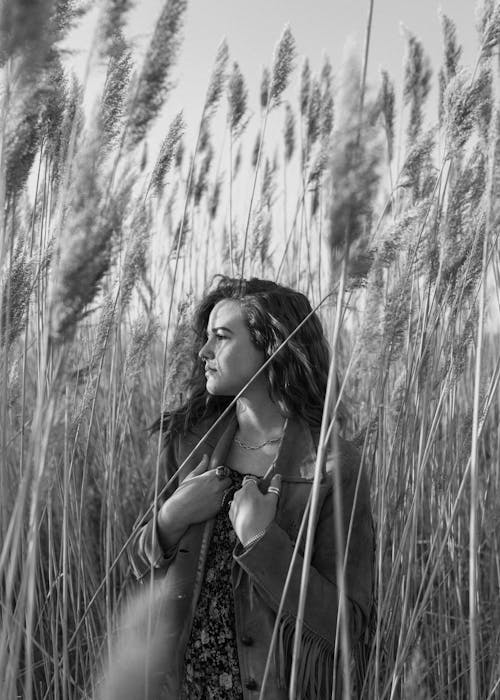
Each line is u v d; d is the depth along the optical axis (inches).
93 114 44.3
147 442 133.3
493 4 72.4
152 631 67.0
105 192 44.4
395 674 67.7
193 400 79.7
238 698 67.8
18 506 48.3
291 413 71.3
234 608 68.4
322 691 65.6
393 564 75.9
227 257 148.7
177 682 68.8
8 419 75.1
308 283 140.0
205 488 69.0
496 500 100.0
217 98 91.4
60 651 92.4
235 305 73.0
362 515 68.0
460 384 118.4
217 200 150.3
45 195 80.7
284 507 67.8
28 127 54.2
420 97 110.0
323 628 63.7
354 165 42.9
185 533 69.9
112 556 88.7
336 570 66.1
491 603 99.1
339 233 45.1
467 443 88.0
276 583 63.2
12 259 63.7
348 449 70.2
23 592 53.7
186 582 68.4
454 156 73.7
